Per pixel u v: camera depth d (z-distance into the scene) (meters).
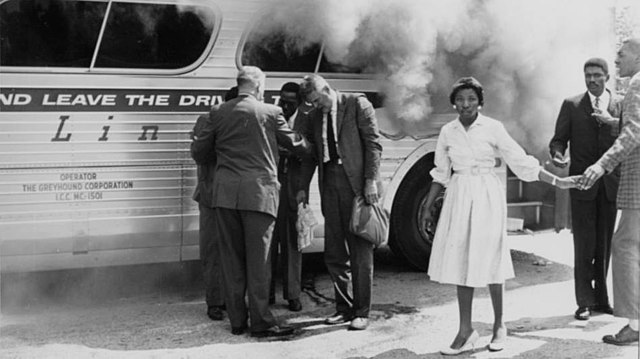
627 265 4.67
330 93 5.11
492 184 4.57
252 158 5.01
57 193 5.61
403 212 6.74
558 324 5.28
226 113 5.05
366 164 5.11
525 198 7.57
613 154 4.48
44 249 5.63
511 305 5.80
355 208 5.08
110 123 5.70
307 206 5.55
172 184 5.90
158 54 5.80
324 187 5.25
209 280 5.53
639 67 4.68
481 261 4.49
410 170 6.71
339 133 5.11
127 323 5.45
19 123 5.50
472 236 4.48
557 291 6.21
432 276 4.66
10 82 5.46
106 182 5.72
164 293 6.29
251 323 5.12
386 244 7.29
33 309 5.80
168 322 5.47
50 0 5.52
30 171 5.54
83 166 5.66
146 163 5.82
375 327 5.31
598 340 4.91
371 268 5.26
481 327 5.25
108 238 5.77
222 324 5.43
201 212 5.49
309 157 5.31
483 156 4.56
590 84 5.20
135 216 5.82
